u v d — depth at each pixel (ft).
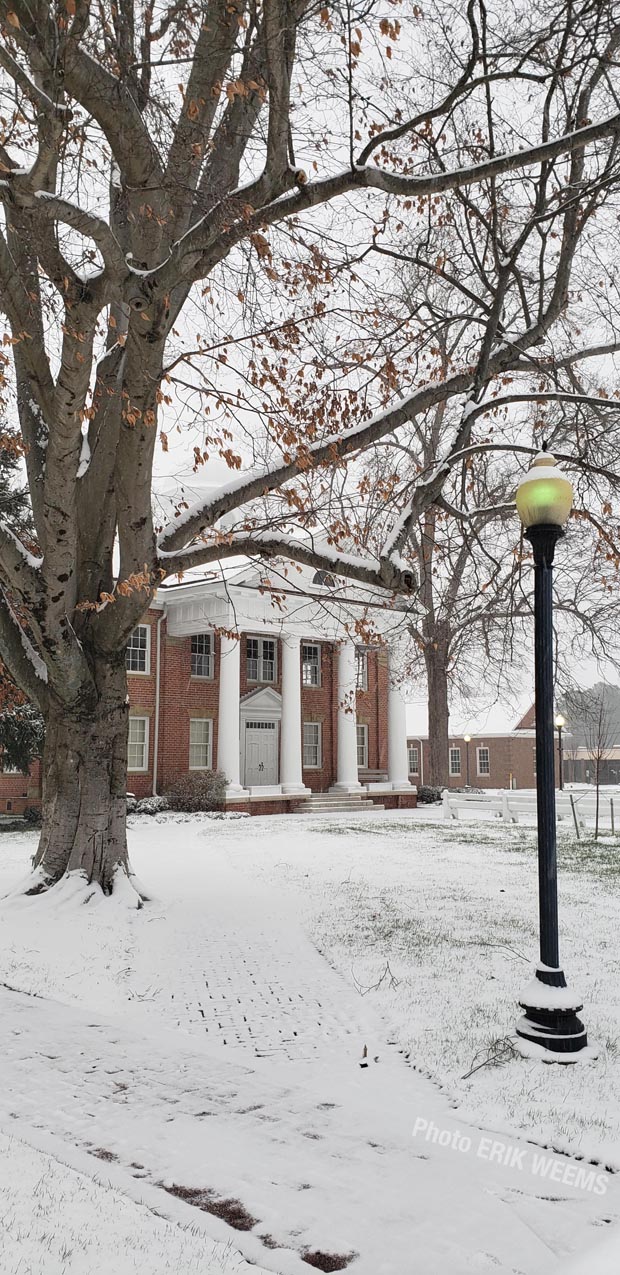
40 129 23.62
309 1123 16.52
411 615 98.58
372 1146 15.43
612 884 47.21
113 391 35.14
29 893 39.47
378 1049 21.80
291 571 103.71
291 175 26.22
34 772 95.61
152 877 50.52
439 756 128.26
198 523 39.17
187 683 105.50
